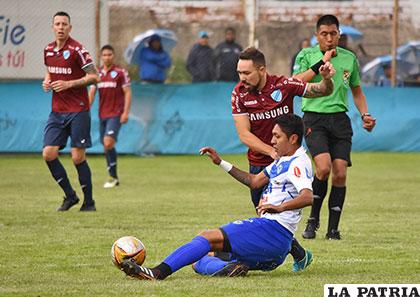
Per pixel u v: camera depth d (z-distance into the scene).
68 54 28.44
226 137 48.66
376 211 29.61
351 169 43.19
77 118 28.66
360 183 38.09
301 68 24.03
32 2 48.50
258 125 20.59
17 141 47.03
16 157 47.81
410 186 37.12
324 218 28.27
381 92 49.62
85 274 18.42
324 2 54.53
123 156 48.75
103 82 37.34
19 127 46.97
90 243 22.52
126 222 26.44
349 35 53.06
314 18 54.34
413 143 49.78
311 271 18.91
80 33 48.91
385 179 39.53
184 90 48.59
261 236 17.53
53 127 28.83
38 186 36.31
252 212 28.97
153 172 41.88
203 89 48.59
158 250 21.59
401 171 42.50
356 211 29.61
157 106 48.34
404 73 52.22
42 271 18.78
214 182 38.22
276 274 18.45
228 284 17.11
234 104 20.62
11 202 31.27
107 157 36.97
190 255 17.42
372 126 24.25
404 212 29.38
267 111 20.36
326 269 19.16
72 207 30.25
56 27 28.50
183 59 56.41
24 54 48.69
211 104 48.62
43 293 16.34
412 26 55.41
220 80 49.88
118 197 33.06
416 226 26.19
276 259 17.72
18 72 48.66
